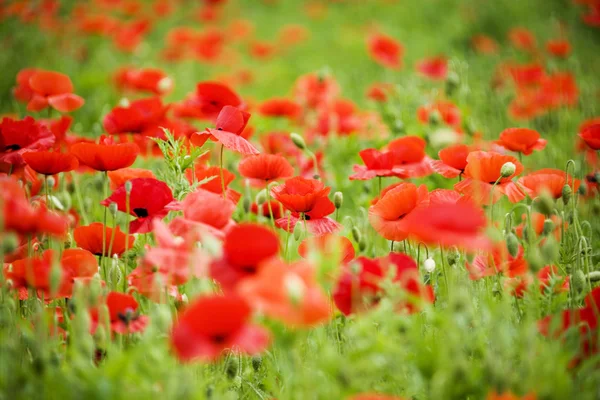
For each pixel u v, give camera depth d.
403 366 2.26
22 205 2.24
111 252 2.41
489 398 2.20
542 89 3.18
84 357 2.22
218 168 2.52
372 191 2.87
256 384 2.35
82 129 3.34
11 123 2.50
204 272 2.24
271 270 2.18
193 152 2.48
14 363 2.23
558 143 3.04
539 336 2.29
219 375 2.29
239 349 2.32
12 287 2.34
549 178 2.45
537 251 2.33
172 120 2.71
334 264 2.21
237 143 2.45
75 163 2.46
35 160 2.44
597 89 3.54
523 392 2.21
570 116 3.16
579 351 2.27
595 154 2.78
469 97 3.34
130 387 2.21
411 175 2.59
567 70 3.76
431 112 2.92
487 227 2.33
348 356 2.23
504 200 2.80
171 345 2.22
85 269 2.33
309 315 2.16
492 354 2.24
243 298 2.17
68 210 2.58
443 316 2.24
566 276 2.41
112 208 2.35
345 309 2.28
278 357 2.35
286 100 3.05
